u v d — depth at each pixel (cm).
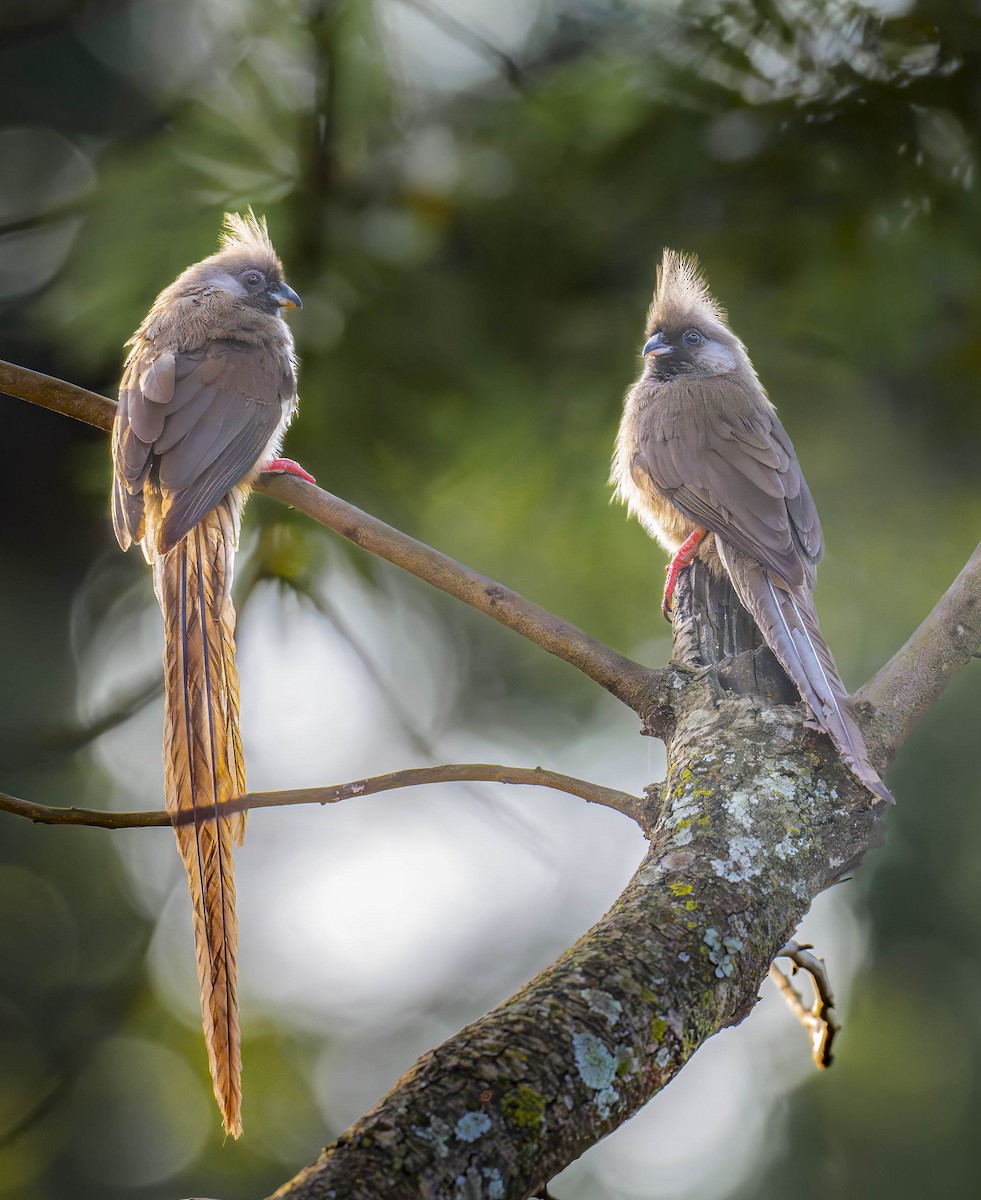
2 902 1307
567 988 387
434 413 1092
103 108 1414
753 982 426
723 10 1059
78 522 1455
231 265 1017
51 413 1460
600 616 1181
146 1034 1299
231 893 535
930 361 1125
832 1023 611
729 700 564
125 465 829
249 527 1035
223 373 868
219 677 683
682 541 950
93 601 1448
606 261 1130
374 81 1100
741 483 859
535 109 1102
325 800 547
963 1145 1273
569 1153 351
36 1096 1255
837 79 1056
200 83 1124
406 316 1095
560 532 1158
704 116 1076
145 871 1359
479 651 1409
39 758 1357
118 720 1121
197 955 526
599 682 605
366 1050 1334
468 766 554
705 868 459
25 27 1316
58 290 1123
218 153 1103
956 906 1310
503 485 1127
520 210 1122
